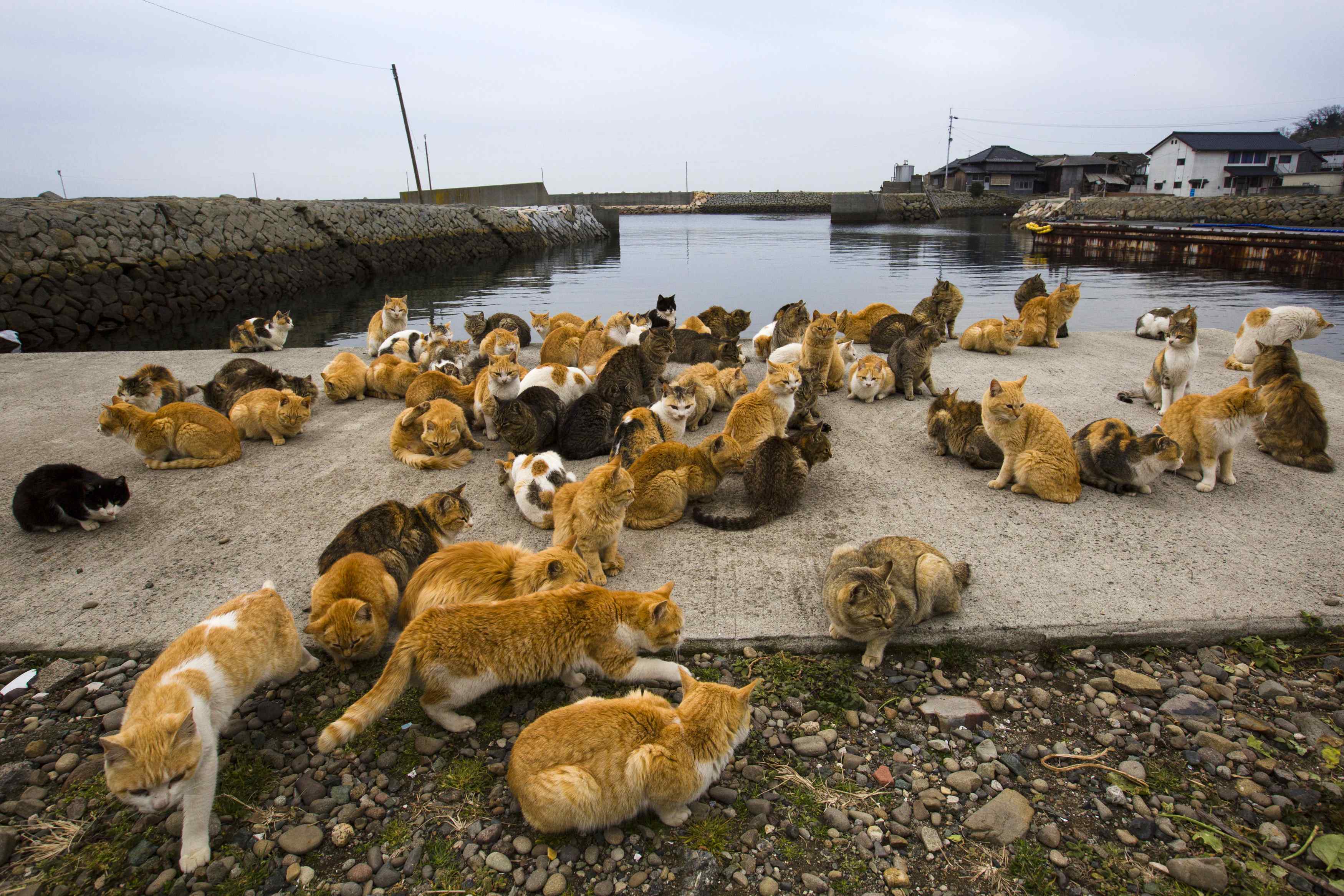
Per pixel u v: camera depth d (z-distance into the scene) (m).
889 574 3.10
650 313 9.05
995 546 3.95
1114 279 23.56
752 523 4.23
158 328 16.88
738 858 2.32
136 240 17.61
